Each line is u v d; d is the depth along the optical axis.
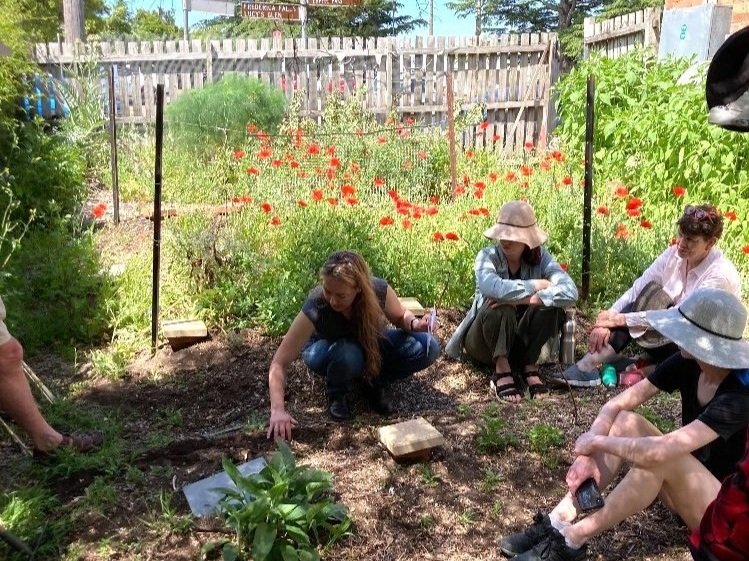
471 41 10.19
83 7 12.31
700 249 3.64
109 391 4.15
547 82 10.06
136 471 3.19
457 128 9.02
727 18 7.41
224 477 3.13
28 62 8.89
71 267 5.41
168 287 5.09
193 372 4.31
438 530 2.86
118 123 10.41
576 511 2.62
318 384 4.07
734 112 1.99
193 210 6.33
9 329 4.72
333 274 3.30
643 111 6.83
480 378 4.22
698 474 2.39
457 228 5.74
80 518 2.92
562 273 3.93
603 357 4.07
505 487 3.12
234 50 10.44
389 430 3.36
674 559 2.68
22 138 7.50
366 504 2.98
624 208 5.84
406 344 3.73
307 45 10.49
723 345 2.35
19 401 3.23
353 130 8.23
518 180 6.96
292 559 2.58
